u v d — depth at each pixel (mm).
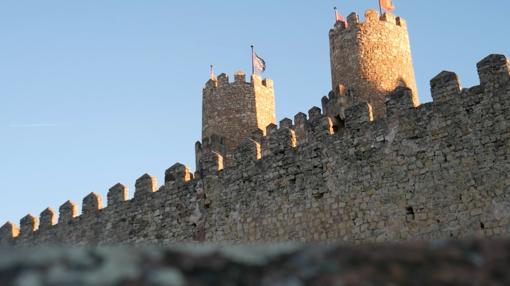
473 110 26375
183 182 36031
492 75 26344
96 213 39688
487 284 9820
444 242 11445
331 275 10070
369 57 44844
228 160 35406
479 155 25688
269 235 31016
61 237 41000
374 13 46000
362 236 27766
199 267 10367
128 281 9625
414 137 27578
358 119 29609
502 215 24500
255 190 32406
